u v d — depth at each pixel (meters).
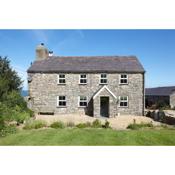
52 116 24.94
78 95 27.36
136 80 27.20
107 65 27.97
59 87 27.44
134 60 29.16
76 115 26.14
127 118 24.47
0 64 26.72
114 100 25.56
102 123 19.83
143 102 27.05
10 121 17.30
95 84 27.30
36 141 12.51
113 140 12.94
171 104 46.34
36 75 27.59
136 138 13.50
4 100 21.47
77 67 27.72
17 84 27.06
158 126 18.55
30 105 27.19
